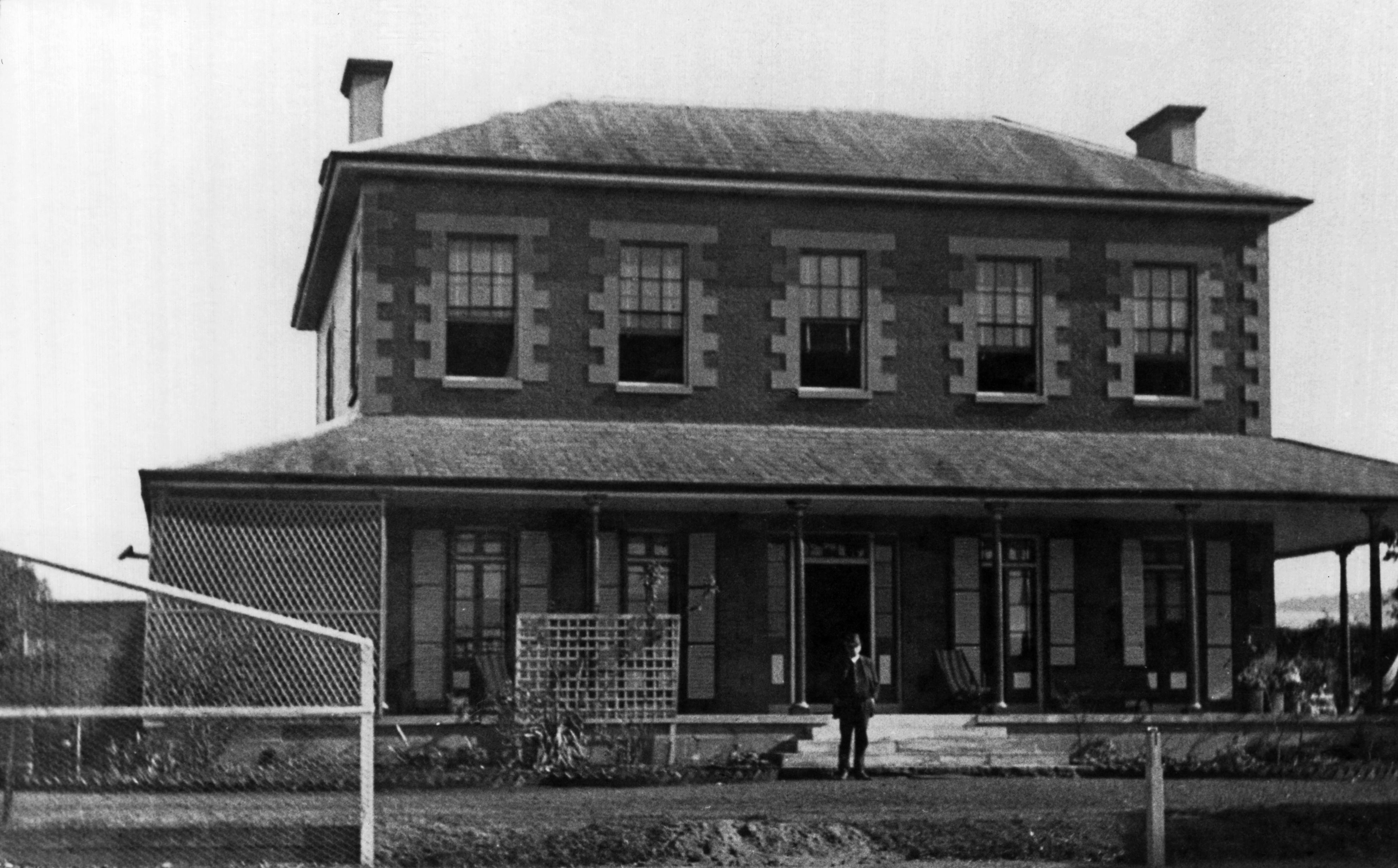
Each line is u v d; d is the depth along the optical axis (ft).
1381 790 81.87
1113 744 94.58
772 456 97.66
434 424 97.19
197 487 87.86
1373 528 99.91
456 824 64.34
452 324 99.14
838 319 103.81
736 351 102.06
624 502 96.22
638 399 100.63
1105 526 104.58
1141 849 65.36
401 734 86.02
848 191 102.12
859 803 73.77
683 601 99.19
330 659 86.94
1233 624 105.60
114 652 81.15
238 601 87.76
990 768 88.58
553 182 99.45
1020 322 106.01
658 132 106.22
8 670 66.64
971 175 105.09
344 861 58.34
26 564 67.46
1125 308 106.83
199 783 76.13
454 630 95.86
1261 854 66.08
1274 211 108.58
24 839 59.88
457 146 99.76
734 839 63.31
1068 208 106.22
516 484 90.74
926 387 104.17
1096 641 103.76
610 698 90.38
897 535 102.47
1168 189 106.63
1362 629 124.06
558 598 97.30
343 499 90.58
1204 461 103.04
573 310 100.27
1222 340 108.17
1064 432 105.50
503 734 86.28
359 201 100.01
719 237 102.22
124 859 57.67
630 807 71.10
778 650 100.32
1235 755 92.94
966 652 102.42
